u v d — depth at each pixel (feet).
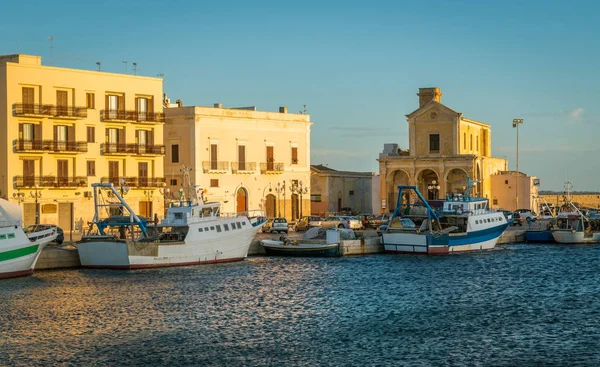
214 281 209.05
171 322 165.68
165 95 376.48
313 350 146.30
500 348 147.43
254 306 180.96
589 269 238.68
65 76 301.43
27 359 140.46
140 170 322.55
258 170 358.64
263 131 361.30
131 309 176.04
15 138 291.58
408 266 240.32
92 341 151.33
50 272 219.20
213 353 144.25
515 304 186.09
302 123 377.30
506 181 422.41
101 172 311.68
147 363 138.72
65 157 303.07
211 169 340.59
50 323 163.43
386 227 277.44
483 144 441.27
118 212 311.88
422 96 409.69
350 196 442.91
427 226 273.95
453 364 138.21
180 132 339.16
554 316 173.17
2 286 198.39
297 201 376.89
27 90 295.07
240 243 244.42
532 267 241.96
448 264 245.45
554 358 141.28
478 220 276.62
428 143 398.83
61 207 301.02
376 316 172.86
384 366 137.28
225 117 346.13
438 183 393.70
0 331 157.38
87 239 224.74
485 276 224.12
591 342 151.43
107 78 312.29
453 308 181.16
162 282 206.39
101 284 202.39
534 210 424.87
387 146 418.51
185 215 232.73
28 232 231.50
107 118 310.86
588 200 619.26
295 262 246.06
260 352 145.07
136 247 223.10
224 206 345.72
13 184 290.56
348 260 252.21
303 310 177.88
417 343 151.02
